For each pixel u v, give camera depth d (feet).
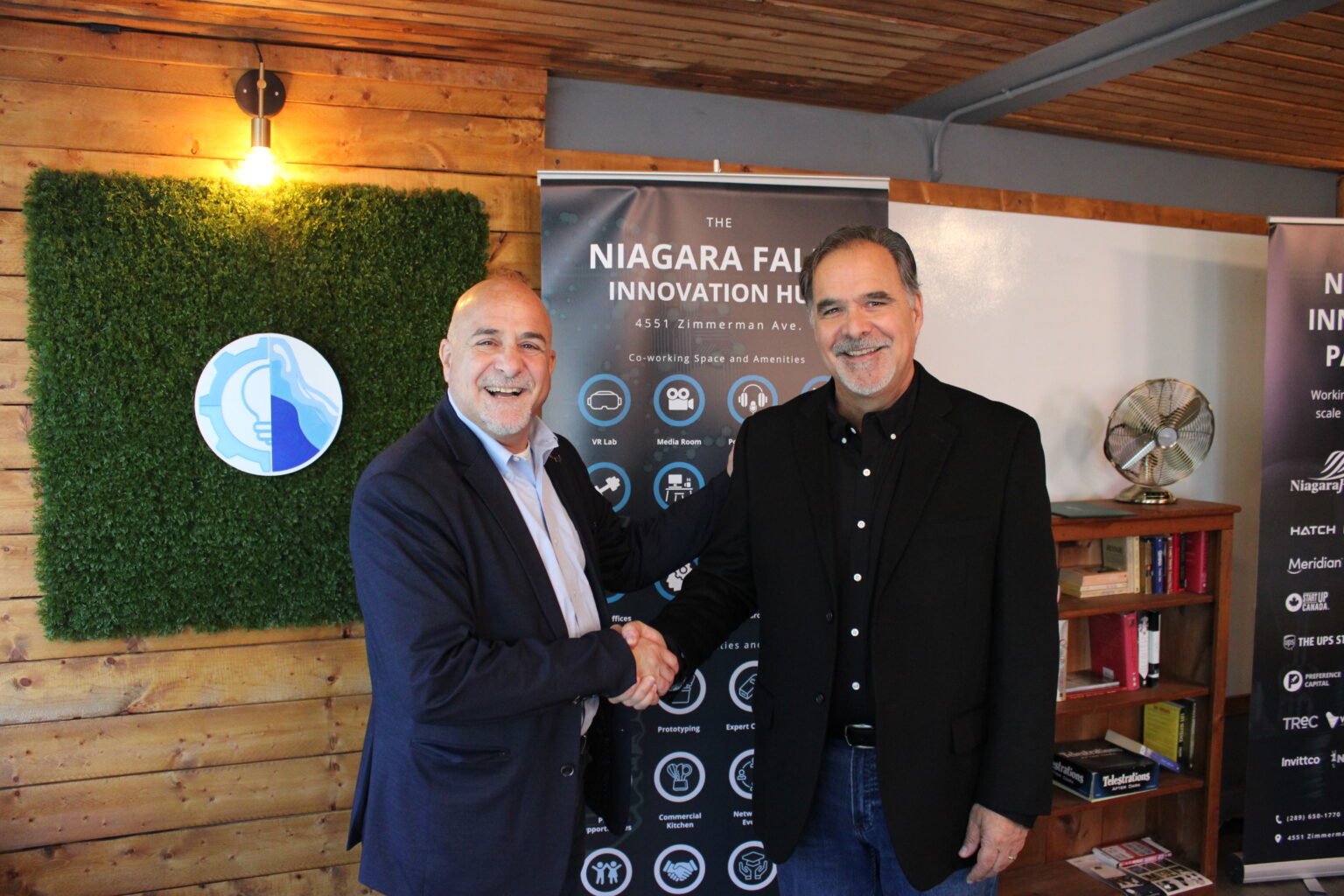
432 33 8.18
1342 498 9.61
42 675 8.11
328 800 8.86
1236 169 12.96
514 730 4.90
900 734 4.93
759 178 8.29
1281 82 9.53
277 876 8.76
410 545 4.71
